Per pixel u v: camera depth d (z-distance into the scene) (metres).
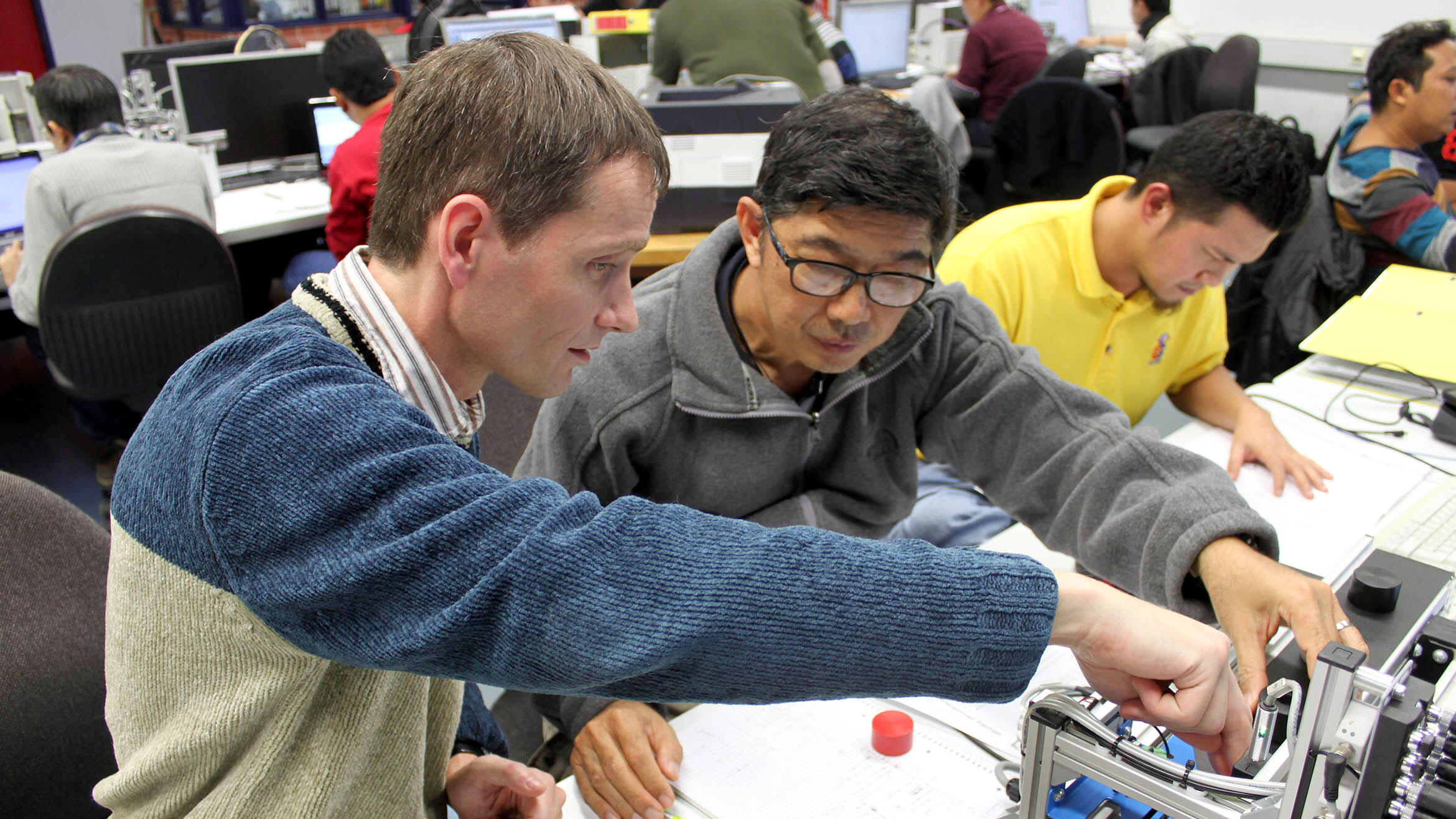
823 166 0.91
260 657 0.59
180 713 0.63
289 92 3.72
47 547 0.97
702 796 0.92
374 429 0.53
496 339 0.61
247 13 7.33
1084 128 3.86
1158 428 2.24
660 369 1.09
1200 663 0.66
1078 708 0.74
